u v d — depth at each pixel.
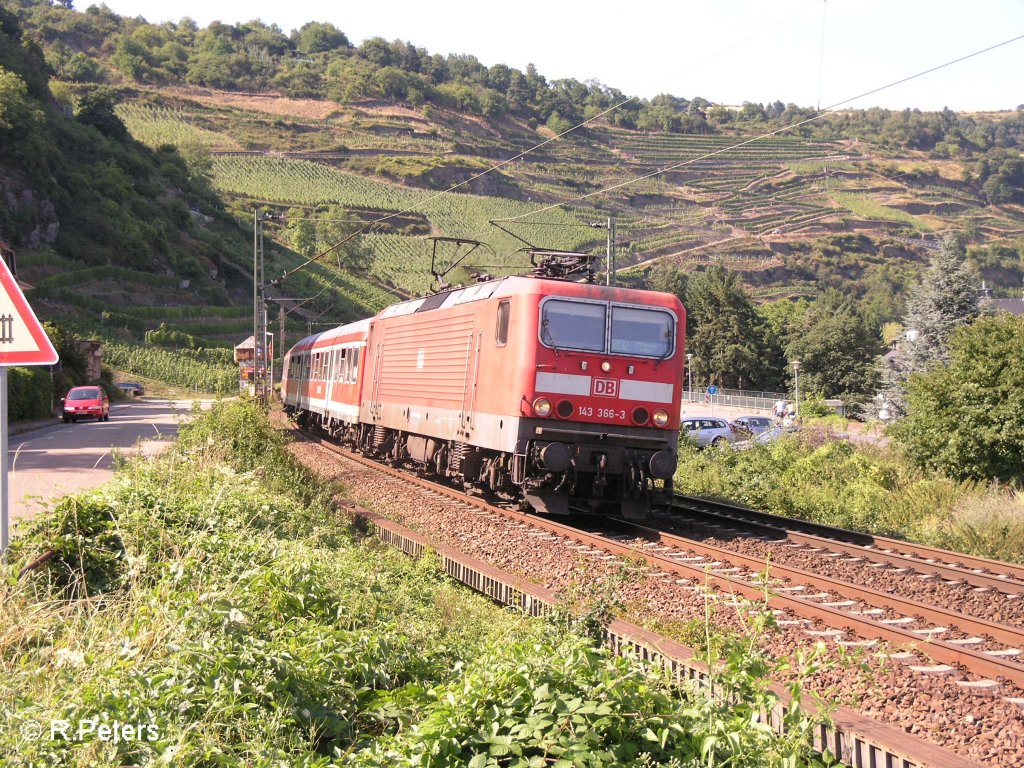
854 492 19.27
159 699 4.90
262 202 151.12
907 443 20.89
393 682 6.17
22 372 37.25
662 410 14.77
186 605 6.11
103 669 5.17
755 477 20.72
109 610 6.41
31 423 36.38
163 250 112.12
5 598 6.11
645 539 13.55
